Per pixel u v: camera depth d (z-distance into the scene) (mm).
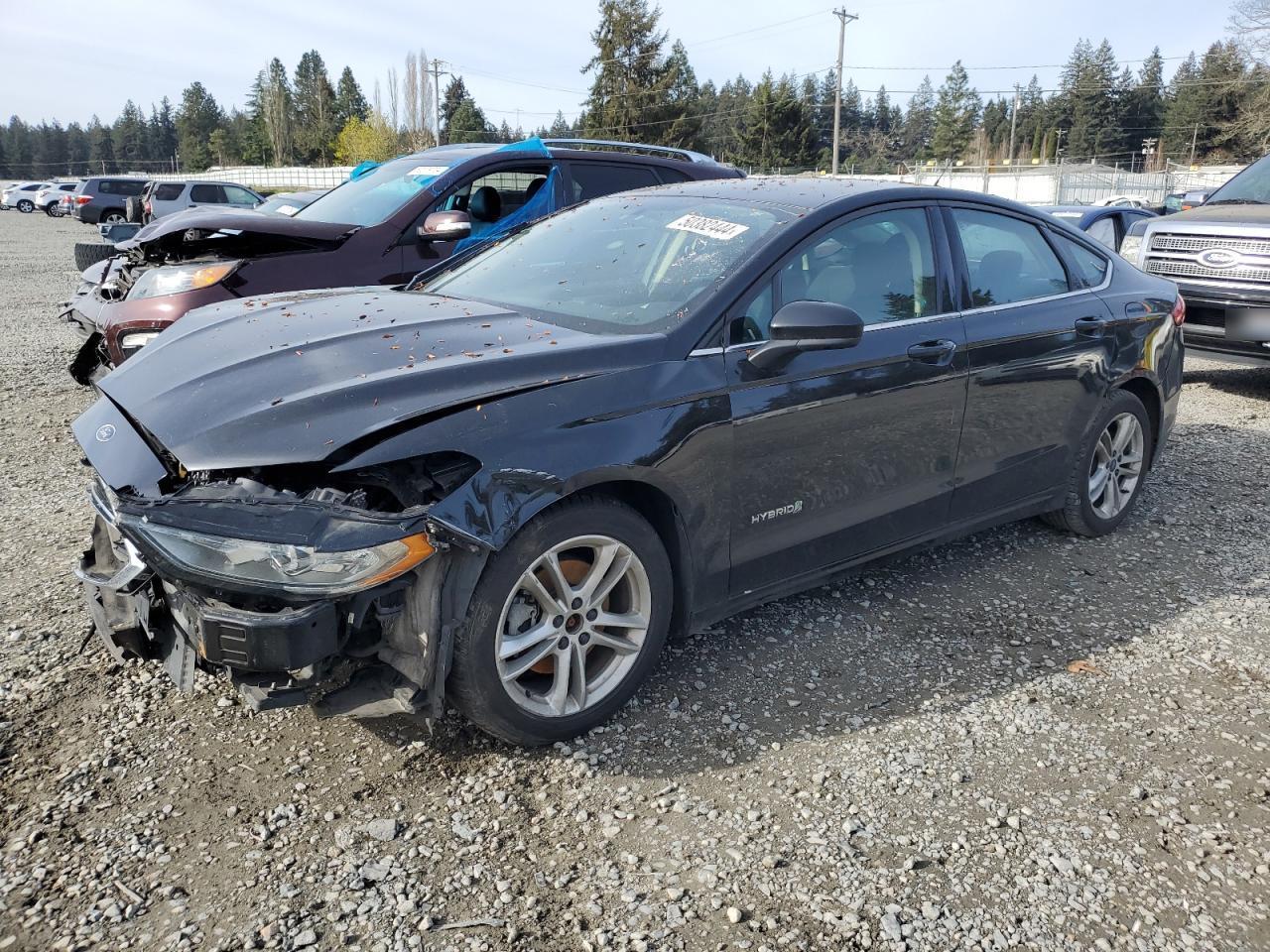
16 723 2988
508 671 2789
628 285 3461
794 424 3307
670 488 3000
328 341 3043
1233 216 7961
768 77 74062
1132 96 106625
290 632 2359
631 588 3061
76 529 4680
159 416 2752
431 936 2213
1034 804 2742
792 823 2635
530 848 2514
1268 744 3070
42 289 15219
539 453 2697
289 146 99125
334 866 2428
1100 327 4488
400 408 2609
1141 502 5422
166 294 5523
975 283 4035
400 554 2434
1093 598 4129
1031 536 4883
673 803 2709
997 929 2275
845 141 117312
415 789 2736
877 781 2826
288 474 2607
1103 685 3408
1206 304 7938
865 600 4070
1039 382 4211
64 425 6754
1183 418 7434
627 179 7383
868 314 3621
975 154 84250
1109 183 42500
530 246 4141
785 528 3404
